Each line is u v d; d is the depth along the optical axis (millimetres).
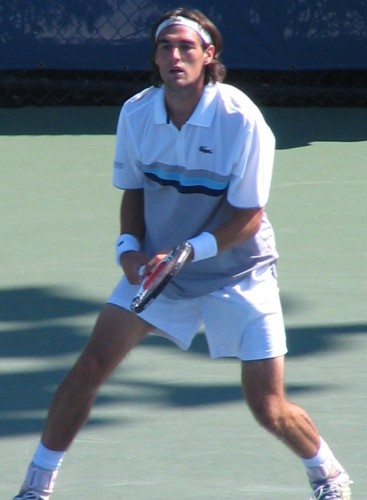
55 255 23109
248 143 12102
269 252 12836
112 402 16391
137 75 36938
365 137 33594
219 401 16453
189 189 12422
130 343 12695
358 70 36906
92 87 36906
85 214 26000
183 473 14289
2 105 36719
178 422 15773
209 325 12719
